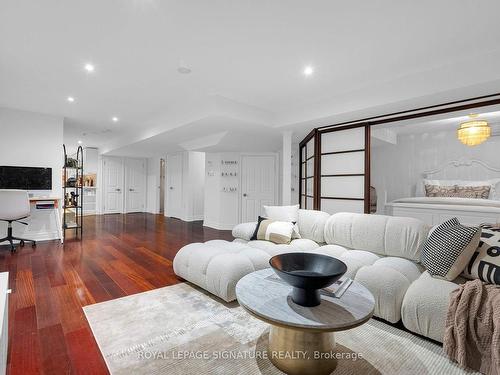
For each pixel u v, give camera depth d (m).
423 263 2.18
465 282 1.83
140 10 1.85
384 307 1.92
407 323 1.81
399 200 5.01
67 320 2.00
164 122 4.71
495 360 1.40
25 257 3.58
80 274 2.97
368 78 2.99
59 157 4.66
